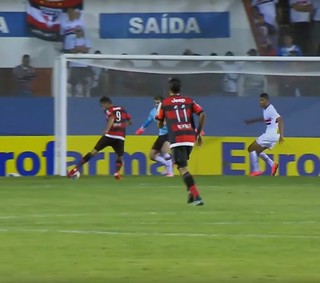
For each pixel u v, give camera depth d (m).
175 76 57.41
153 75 57.41
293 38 63.50
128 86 57.19
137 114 57.19
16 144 57.16
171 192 44.44
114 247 25.98
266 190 45.84
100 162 56.16
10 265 23.08
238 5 63.09
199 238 27.84
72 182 50.62
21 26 61.97
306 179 53.75
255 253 25.12
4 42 61.78
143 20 62.94
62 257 24.31
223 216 33.66
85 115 56.62
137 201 39.62
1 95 61.16
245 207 37.06
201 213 34.69
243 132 57.03
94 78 56.84
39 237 27.91
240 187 47.75
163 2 62.97
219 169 56.84
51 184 49.34
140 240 27.34
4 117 57.19
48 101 57.41
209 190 45.72
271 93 57.38
